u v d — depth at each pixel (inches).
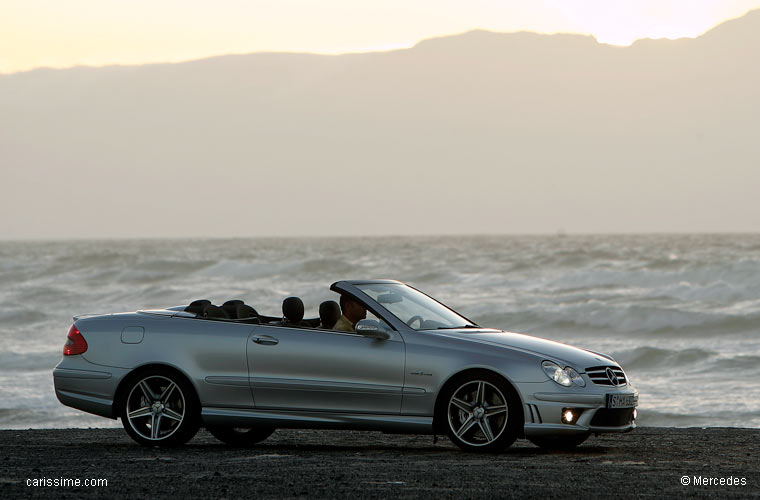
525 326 3784.5
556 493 721.0
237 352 1013.2
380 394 971.3
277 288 5516.7
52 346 3102.9
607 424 953.5
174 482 780.6
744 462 901.2
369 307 1006.4
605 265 7111.2
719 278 5078.7
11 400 2026.3
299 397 994.7
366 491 731.4
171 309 1089.4
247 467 861.8
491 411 951.6
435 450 999.0
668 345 3152.1
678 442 1095.6
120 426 1739.7
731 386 2172.7
